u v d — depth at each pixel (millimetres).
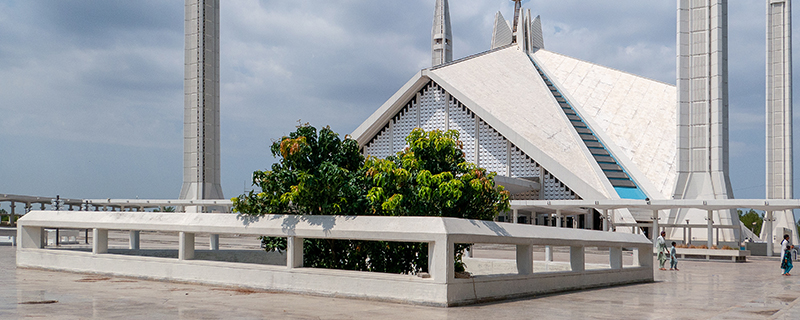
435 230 11461
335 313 10336
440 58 92312
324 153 14164
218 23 62719
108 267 16141
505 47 76250
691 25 44188
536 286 13758
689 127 44406
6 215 59875
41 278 15258
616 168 52062
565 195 50969
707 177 43500
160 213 15672
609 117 59969
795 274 21922
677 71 44656
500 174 54344
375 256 14711
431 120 58562
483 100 56344
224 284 13938
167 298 11844
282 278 13094
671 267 24406
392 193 13703
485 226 12453
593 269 16234
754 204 33031
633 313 11086
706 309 11812
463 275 12750
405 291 11641
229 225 14180
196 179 60250
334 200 13773
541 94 63219
